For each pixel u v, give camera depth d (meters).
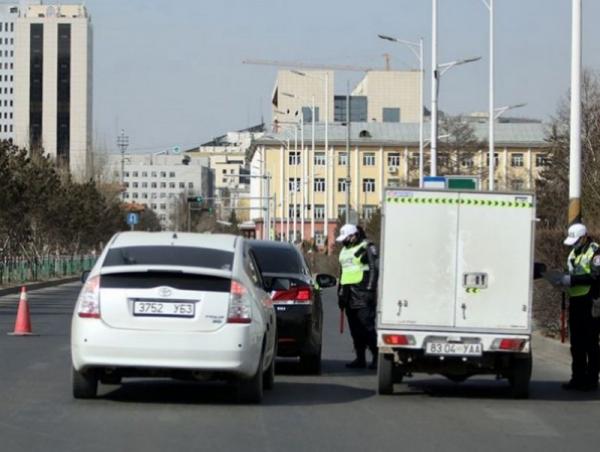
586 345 31.70
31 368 33.72
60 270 118.88
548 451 21.30
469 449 21.27
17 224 93.62
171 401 26.77
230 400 27.20
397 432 23.09
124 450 20.27
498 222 28.31
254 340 25.22
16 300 76.00
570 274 31.80
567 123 103.25
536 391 31.58
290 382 32.47
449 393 30.66
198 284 24.92
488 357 28.59
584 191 61.78
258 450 20.52
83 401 26.42
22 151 98.56
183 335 24.56
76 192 129.88
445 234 28.36
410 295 28.38
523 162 190.38
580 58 43.53
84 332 24.75
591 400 29.53
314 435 22.36
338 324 59.34
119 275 25.02
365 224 132.12
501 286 28.25
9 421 23.39
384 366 29.27
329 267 118.12
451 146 154.12
